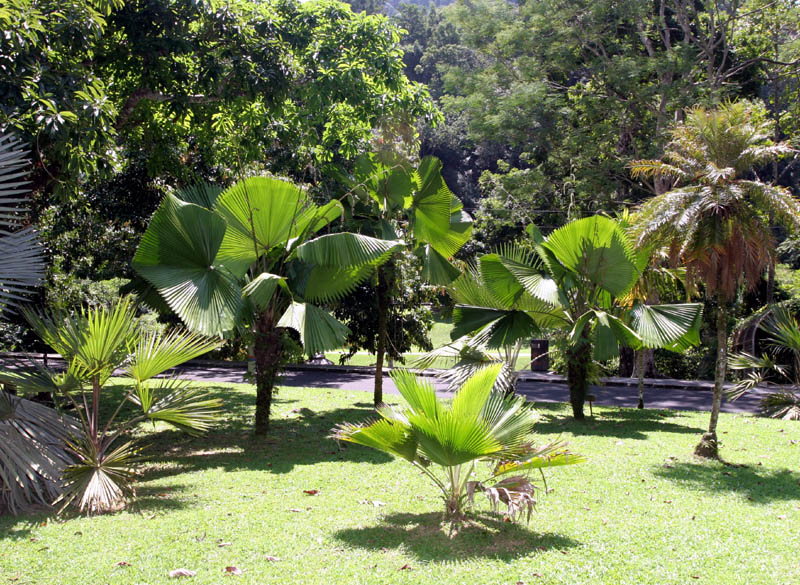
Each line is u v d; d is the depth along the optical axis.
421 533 5.87
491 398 6.21
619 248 11.70
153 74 12.02
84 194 16.33
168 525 6.04
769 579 4.88
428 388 5.48
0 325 12.88
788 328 13.45
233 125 14.56
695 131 9.17
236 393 16.12
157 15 11.68
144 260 8.98
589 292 12.54
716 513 6.60
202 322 8.60
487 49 25.61
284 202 9.80
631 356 23.66
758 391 18.50
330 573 4.92
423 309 17.64
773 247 8.84
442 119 14.41
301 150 16.19
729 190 8.46
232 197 9.69
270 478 8.02
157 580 4.77
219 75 11.88
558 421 12.93
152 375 7.20
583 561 5.20
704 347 24.38
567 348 12.55
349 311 16.55
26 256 6.80
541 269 13.05
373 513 6.50
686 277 9.37
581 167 23.56
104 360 6.74
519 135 24.19
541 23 24.05
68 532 5.83
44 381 6.91
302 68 13.27
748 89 26.61
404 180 12.53
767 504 6.96
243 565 5.09
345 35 13.44
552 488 7.58
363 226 13.28
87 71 10.20
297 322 9.36
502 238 31.08
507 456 5.71
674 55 21.66
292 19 13.41
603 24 23.27
